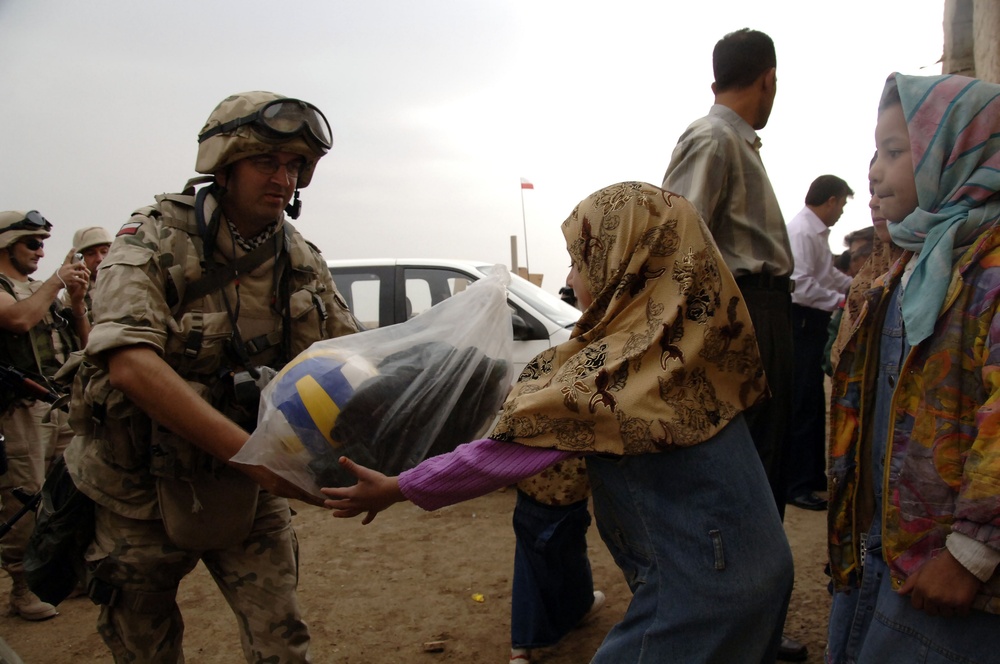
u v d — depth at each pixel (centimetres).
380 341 190
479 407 187
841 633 175
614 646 162
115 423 188
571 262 179
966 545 134
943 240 149
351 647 320
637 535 161
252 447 167
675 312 152
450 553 429
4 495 360
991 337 138
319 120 192
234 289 194
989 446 132
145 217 188
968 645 141
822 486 508
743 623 151
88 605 385
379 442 172
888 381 163
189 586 396
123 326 170
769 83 293
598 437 151
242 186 188
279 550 209
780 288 278
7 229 398
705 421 154
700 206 265
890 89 166
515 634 290
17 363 361
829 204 495
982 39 326
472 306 197
